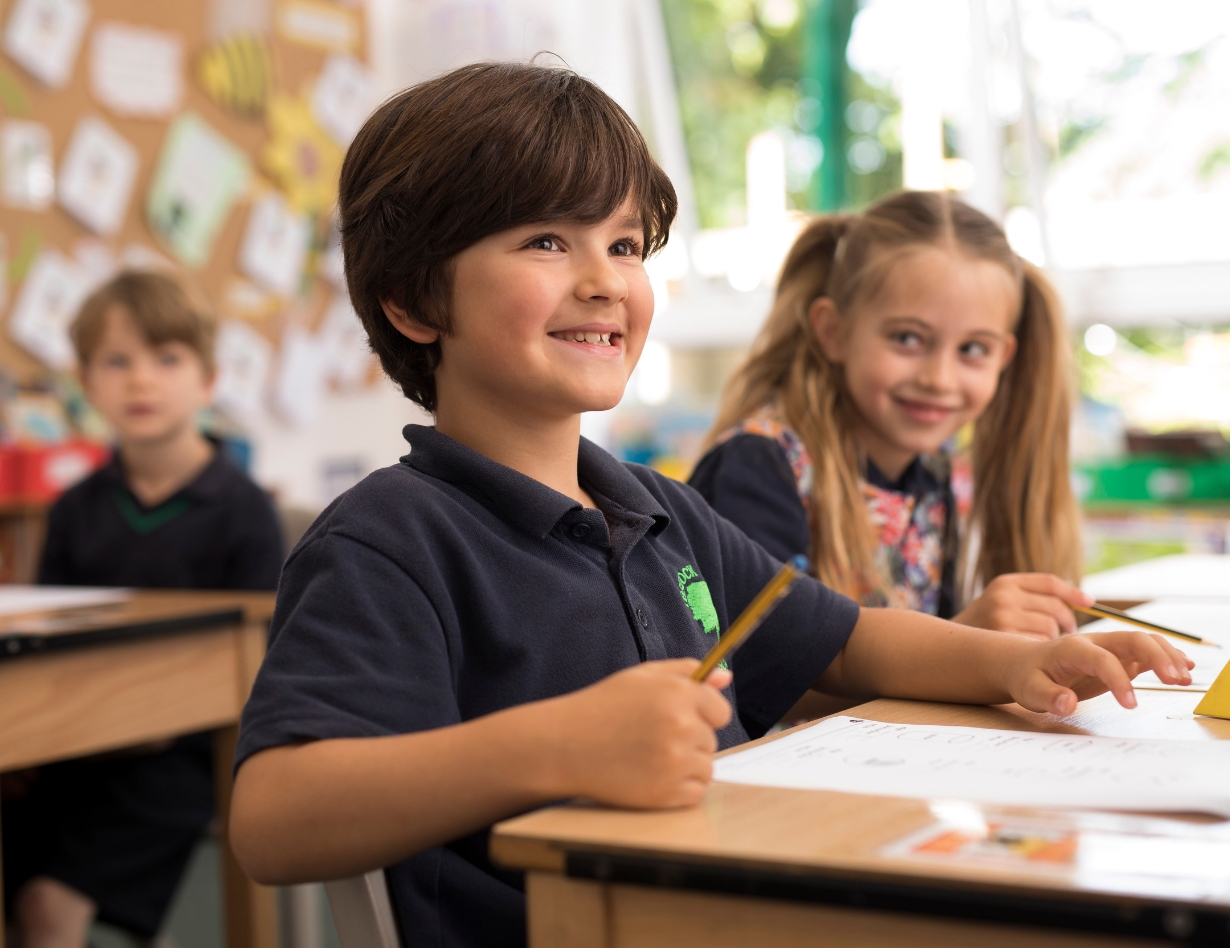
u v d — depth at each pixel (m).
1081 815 0.49
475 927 0.70
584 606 0.76
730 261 4.03
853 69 3.73
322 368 3.53
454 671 0.71
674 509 0.93
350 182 0.85
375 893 0.66
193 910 2.18
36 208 2.85
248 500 2.00
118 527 1.98
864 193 3.79
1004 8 3.40
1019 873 0.41
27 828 1.55
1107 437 3.30
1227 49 3.19
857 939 0.43
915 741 0.62
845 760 0.58
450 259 0.79
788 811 0.50
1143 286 3.31
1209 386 3.25
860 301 1.41
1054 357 1.50
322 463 3.56
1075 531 1.53
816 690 0.92
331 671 0.64
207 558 1.96
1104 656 0.72
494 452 0.82
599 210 0.79
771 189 3.92
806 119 3.84
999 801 0.51
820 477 1.36
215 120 3.25
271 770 0.60
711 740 0.53
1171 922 0.38
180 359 2.03
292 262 3.44
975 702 0.78
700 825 0.48
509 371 0.79
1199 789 0.52
